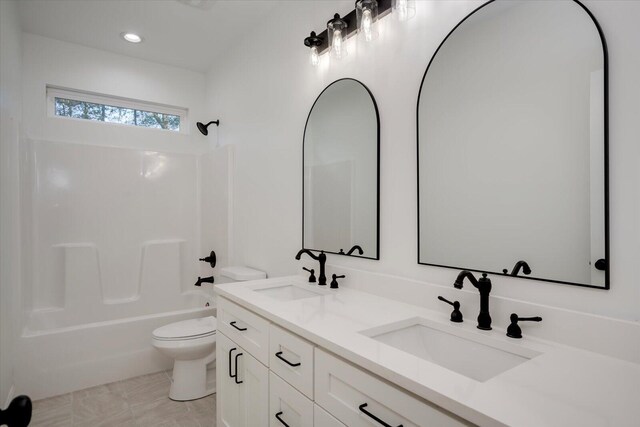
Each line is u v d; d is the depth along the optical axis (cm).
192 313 289
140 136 327
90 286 288
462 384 73
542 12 107
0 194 192
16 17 237
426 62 142
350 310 131
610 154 93
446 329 116
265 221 248
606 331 91
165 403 225
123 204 313
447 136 133
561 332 99
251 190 266
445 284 133
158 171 331
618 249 92
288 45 227
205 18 256
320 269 181
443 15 136
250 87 270
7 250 206
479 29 124
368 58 168
